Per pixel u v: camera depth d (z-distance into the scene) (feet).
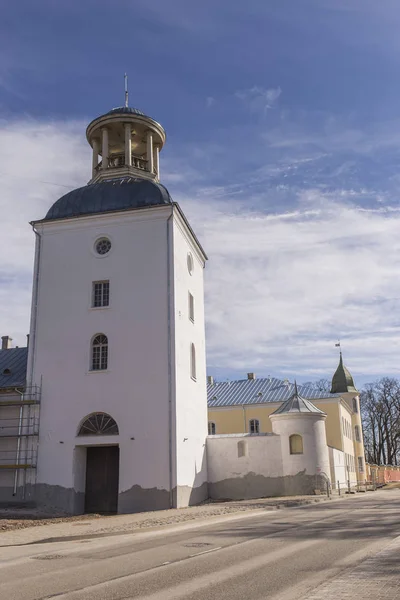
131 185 106.11
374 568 32.04
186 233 110.32
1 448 96.12
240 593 26.68
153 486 89.15
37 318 100.78
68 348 98.07
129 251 100.68
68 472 92.48
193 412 104.88
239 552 39.75
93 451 96.27
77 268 101.96
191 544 45.24
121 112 116.16
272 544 43.11
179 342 98.17
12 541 53.06
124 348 96.02
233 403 187.42
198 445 107.34
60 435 94.38
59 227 104.83
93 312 98.94
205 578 30.68
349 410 203.10
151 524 62.75
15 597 27.32
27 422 96.07
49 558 41.34
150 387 93.30
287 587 27.66
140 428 91.81
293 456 112.88
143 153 129.80
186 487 95.09
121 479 90.33
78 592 27.99
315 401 179.01
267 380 197.26
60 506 91.25
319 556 36.68
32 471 93.81
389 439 260.62
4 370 108.27
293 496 108.37
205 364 119.75
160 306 96.84
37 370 98.12
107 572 33.60
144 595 26.73
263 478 112.68
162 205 100.63
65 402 95.66
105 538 53.88
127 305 98.02
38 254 104.37
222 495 112.57
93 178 117.70
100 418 94.22
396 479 239.50
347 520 60.54
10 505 93.04
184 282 106.01
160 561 37.11
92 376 95.81
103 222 103.14
